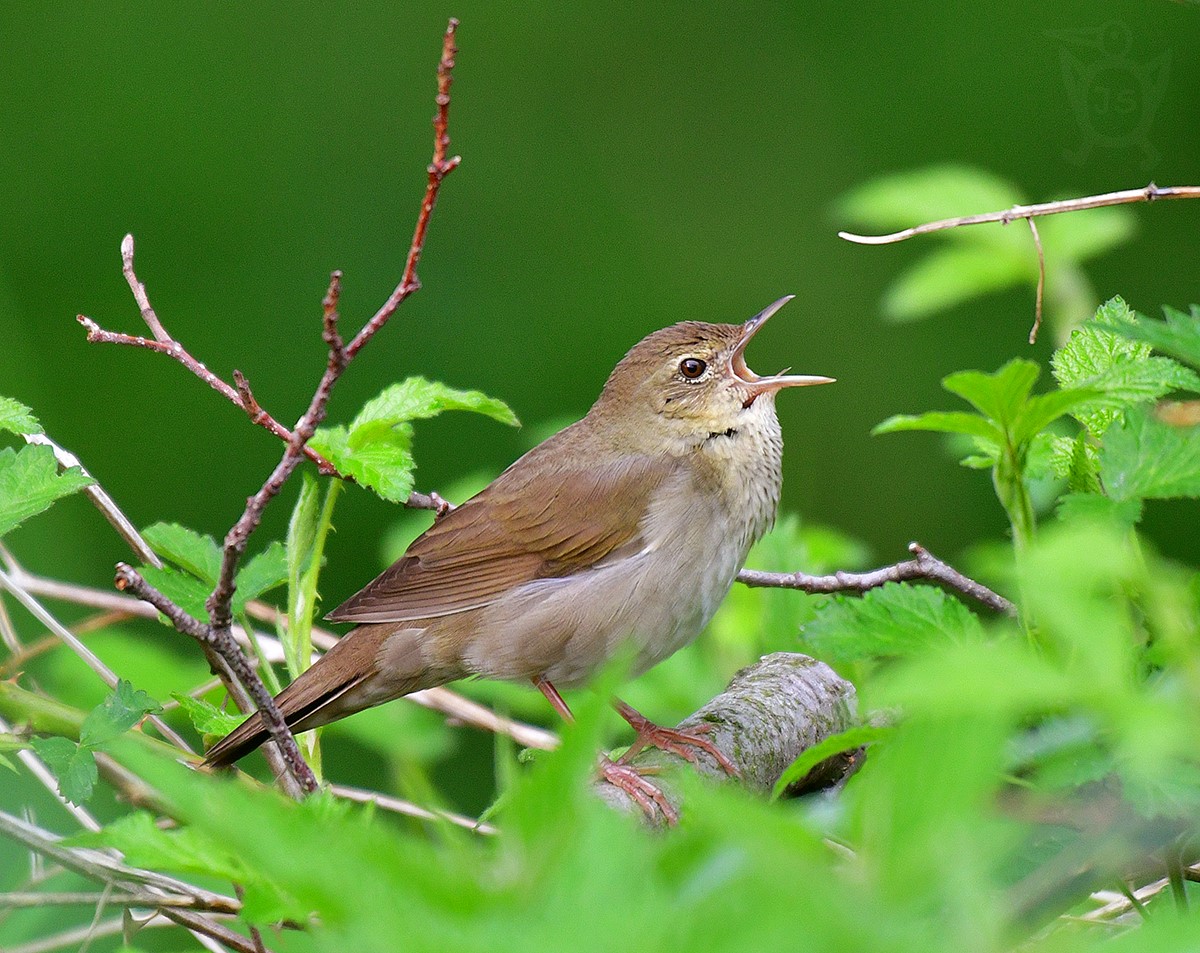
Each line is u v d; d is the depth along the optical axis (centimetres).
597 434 946
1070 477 519
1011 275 871
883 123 1638
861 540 1526
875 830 243
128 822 338
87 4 1659
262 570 752
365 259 1616
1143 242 1486
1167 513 1320
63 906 607
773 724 768
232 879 333
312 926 325
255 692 585
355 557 1424
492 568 898
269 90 1662
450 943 218
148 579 720
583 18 1714
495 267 1633
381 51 1688
